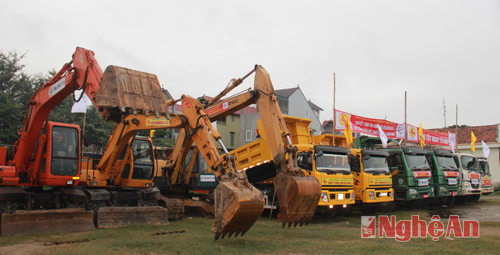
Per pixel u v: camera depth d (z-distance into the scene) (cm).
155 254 752
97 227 1116
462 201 2244
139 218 1187
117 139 1241
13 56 2770
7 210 1057
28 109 1208
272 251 799
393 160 1789
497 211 1822
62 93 1134
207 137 966
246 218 794
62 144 1189
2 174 1081
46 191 1235
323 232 1075
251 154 1459
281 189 926
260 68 1148
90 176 1270
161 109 964
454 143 3606
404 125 2825
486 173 2453
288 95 4362
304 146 1384
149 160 1457
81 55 1067
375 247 851
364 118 2603
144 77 975
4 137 2312
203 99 1469
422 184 1812
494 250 841
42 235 957
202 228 1136
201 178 1538
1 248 805
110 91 921
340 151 1410
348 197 1391
